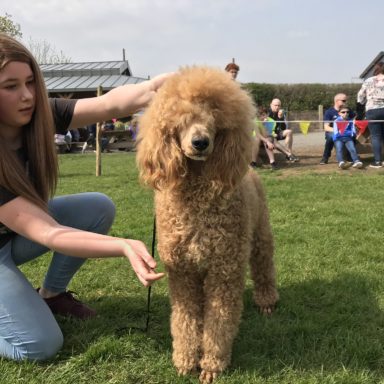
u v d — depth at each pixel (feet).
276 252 15.42
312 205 22.57
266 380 8.85
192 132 8.12
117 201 24.49
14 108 8.83
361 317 10.98
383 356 9.51
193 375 9.11
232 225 8.77
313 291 12.48
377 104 35.24
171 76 9.00
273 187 27.84
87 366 9.26
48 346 9.24
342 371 9.01
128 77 102.12
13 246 9.87
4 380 8.71
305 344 9.96
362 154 40.73
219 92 8.49
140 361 9.45
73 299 11.32
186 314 9.28
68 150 64.69
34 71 9.07
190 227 8.70
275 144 39.32
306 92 101.96
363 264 14.32
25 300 9.21
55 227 8.18
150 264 7.00
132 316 11.35
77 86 95.96
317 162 39.86
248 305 12.01
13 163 8.63
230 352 9.27
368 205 22.36
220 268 8.84
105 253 7.61
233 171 8.66
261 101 101.40
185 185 8.66
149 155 8.87
